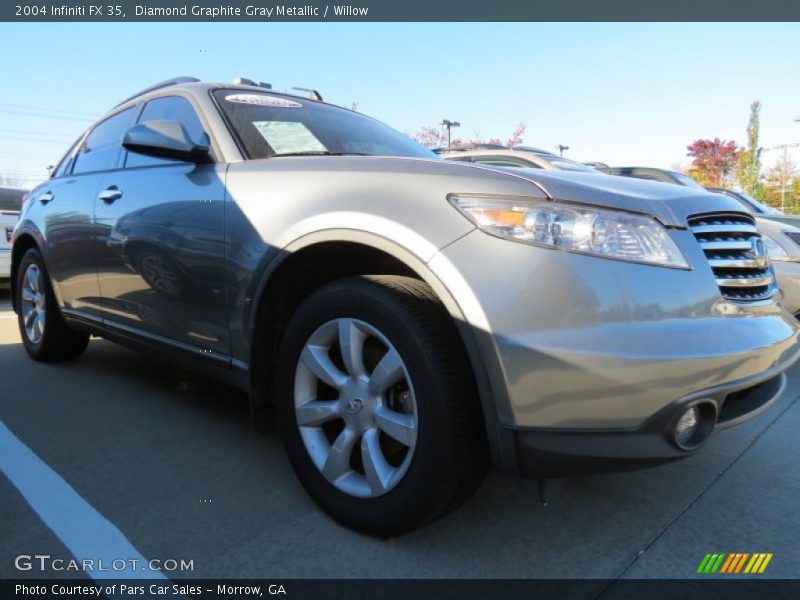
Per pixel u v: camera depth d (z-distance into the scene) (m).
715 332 1.83
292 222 2.10
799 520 2.19
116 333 3.20
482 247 1.73
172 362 2.86
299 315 2.13
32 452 2.63
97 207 3.19
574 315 1.67
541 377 1.65
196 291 2.52
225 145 2.57
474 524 2.11
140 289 2.90
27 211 4.11
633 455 1.68
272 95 3.11
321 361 2.08
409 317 1.81
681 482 2.48
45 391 3.49
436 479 1.77
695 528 2.12
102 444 2.73
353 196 1.98
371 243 1.89
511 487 2.40
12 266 4.35
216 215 2.39
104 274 3.17
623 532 2.09
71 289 3.56
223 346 2.45
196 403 3.32
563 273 1.69
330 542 1.97
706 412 1.80
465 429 1.77
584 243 1.73
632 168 7.92
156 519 2.08
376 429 1.96
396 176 1.95
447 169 1.91
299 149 2.74
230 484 2.36
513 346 1.66
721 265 2.00
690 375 1.71
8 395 3.41
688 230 1.92
